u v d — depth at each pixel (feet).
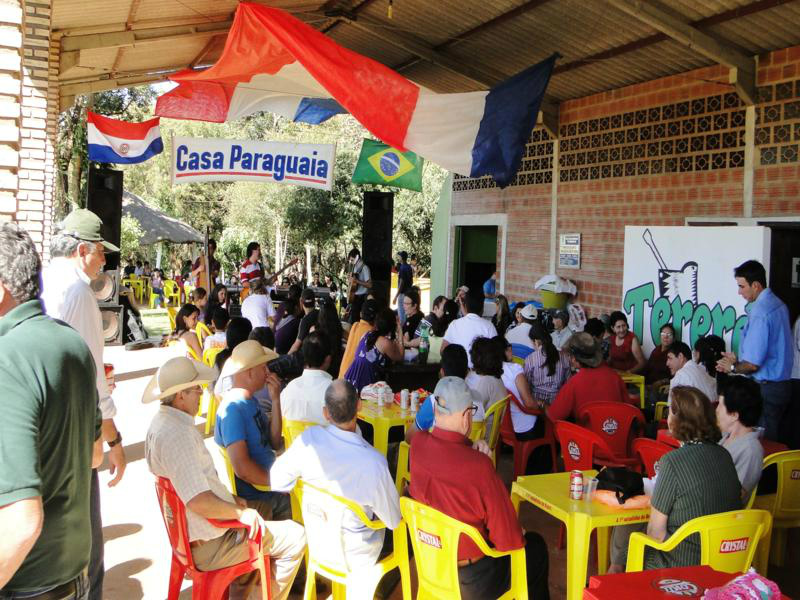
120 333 44.55
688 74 28.37
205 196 109.19
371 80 23.36
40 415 6.28
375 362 21.57
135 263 97.50
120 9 27.73
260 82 36.19
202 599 11.02
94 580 10.46
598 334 26.00
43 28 18.66
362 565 11.35
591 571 14.69
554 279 34.71
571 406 17.61
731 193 26.63
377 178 41.88
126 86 39.93
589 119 33.63
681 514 10.57
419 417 15.94
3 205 12.28
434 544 10.68
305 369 15.60
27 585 6.52
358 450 11.32
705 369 18.72
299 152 40.86
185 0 27.89
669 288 24.85
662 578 8.24
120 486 19.61
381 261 48.29
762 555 11.75
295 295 30.19
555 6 26.35
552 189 36.14
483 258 45.11
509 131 23.30
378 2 30.66
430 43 33.55
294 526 12.27
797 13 22.20
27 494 5.85
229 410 13.66
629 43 27.63
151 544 15.84
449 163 24.16
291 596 13.74
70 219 11.93
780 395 18.60
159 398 10.84
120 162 39.78
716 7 23.00
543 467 19.94
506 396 18.03
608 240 32.60
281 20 23.24
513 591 10.75
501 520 10.52
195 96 38.40
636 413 17.04
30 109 18.74
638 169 30.89
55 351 6.54
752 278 18.69
